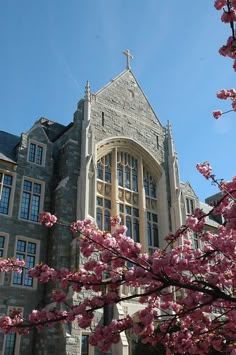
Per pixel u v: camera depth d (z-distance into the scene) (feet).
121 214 91.56
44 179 83.82
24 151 83.25
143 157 103.40
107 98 101.91
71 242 75.82
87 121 91.71
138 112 108.27
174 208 100.17
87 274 31.48
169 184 104.68
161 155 107.76
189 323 34.96
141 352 71.51
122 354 67.82
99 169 92.53
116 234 33.17
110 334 28.58
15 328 29.50
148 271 25.03
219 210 35.45
